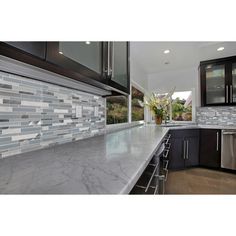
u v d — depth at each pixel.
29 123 0.86
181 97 3.71
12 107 0.77
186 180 2.39
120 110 2.51
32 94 0.88
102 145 1.04
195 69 3.51
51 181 0.46
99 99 1.62
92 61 0.98
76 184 0.44
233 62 2.82
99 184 0.44
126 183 0.45
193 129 2.97
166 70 3.71
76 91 1.27
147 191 0.80
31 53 0.57
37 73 0.81
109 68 1.12
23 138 0.83
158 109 3.36
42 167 0.60
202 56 2.83
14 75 0.78
